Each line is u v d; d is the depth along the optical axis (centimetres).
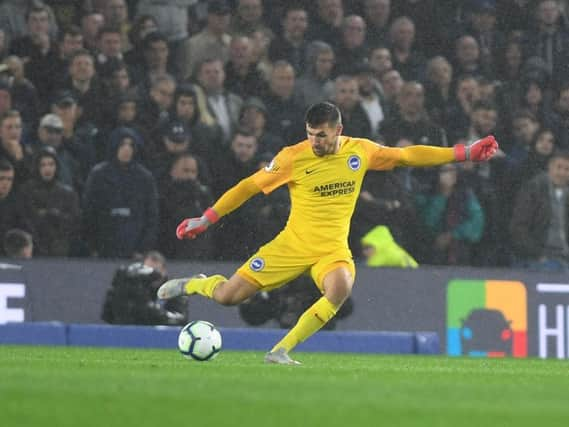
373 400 1991
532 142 5841
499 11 6294
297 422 1675
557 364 4309
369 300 5241
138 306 4869
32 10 5312
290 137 5562
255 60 5694
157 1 5712
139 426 1605
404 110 5769
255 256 3206
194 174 5166
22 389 2006
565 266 5700
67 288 4888
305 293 5084
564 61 6334
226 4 5719
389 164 3191
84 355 3828
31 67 5291
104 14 5566
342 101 5597
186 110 5316
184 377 2409
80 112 5266
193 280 3309
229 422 1658
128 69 5484
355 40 5888
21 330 4784
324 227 3150
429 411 1847
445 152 3191
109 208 5006
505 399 2102
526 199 5644
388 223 5403
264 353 4550
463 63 6125
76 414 1703
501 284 5434
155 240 5097
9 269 4806
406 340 5234
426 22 6141
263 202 5178
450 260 5556
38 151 4884
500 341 5412
